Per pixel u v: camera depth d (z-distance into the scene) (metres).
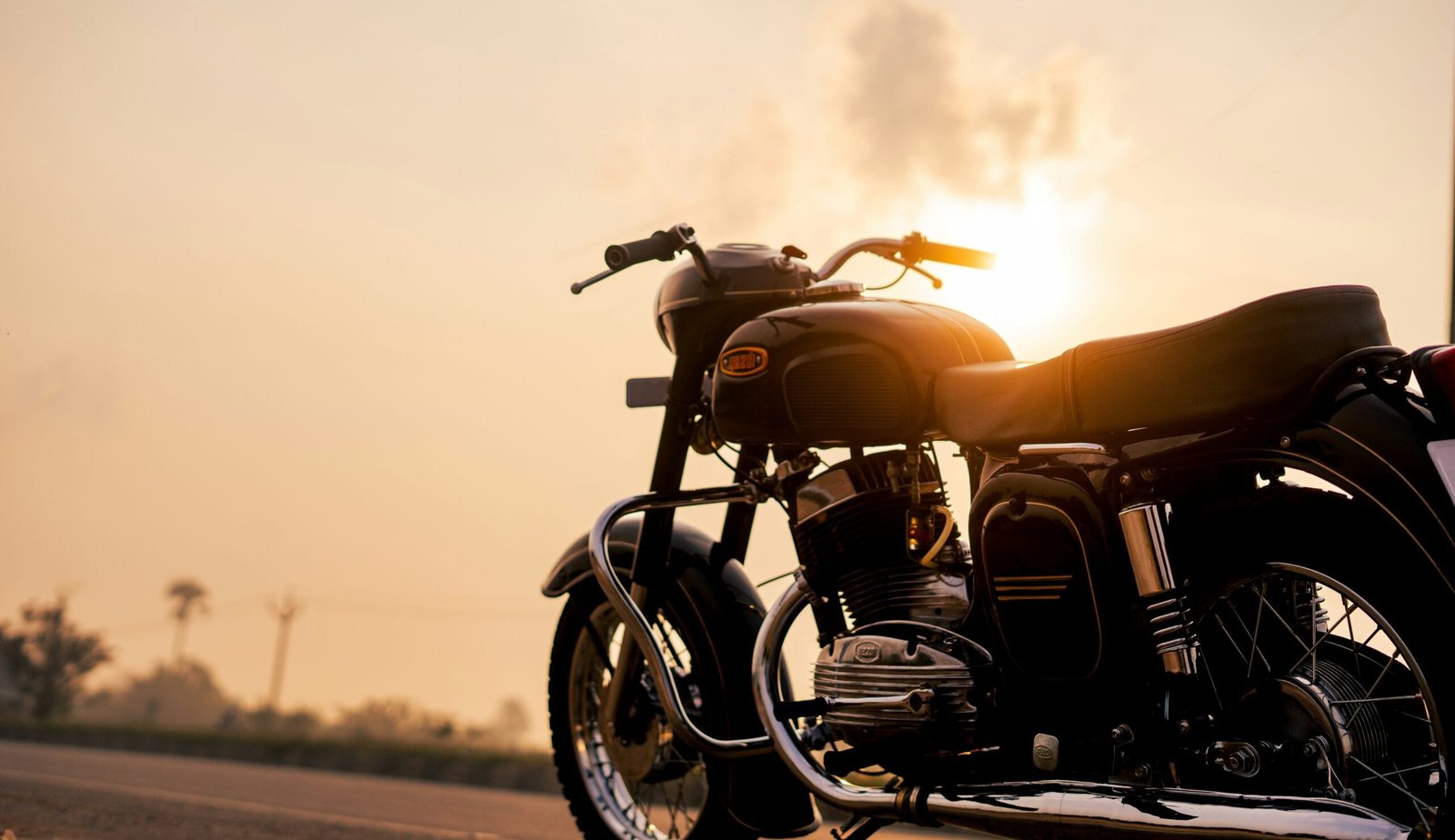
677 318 3.40
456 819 6.84
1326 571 2.24
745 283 3.31
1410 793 2.20
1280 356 2.25
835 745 2.96
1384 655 2.30
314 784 9.90
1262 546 2.31
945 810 2.57
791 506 3.09
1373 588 2.18
